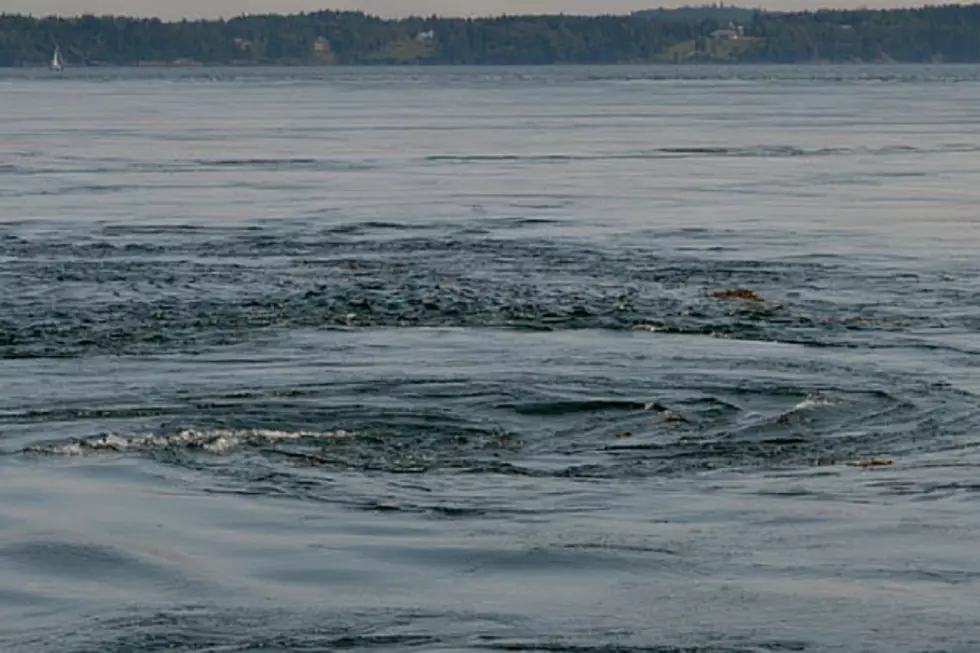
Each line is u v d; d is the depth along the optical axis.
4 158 78.75
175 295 34.97
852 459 21.33
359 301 34.12
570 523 18.06
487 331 30.94
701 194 60.00
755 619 15.14
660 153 84.75
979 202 56.38
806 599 15.61
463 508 18.70
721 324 31.72
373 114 140.62
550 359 28.14
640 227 48.50
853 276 38.22
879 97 196.38
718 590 15.86
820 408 24.33
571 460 21.30
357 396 24.98
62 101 180.00
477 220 50.44
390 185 63.91
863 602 15.52
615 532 17.72
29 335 30.23
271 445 21.80
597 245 43.88
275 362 27.91
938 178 67.19
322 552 16.98
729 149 88.06
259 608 15.37
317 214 52.38
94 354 28.56
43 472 20.19
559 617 15.20
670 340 30.08
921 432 22.94
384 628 14.91
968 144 91.94
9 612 15.23
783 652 14.44
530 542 17.34
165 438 21.88
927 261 40.78
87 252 42.16
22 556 16.77
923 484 19.83
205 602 15.52
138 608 15.34
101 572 16.33
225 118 131.75
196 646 14.49
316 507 18.67
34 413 23.77
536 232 47.06
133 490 19.33
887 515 18.34
